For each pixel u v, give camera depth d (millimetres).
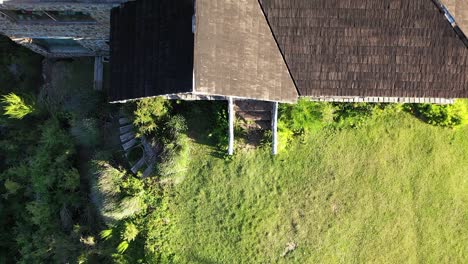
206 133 19484
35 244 21062
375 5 13906
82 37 17984
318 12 14188
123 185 19250
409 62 14703
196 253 19844
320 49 14766
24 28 16844
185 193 19859
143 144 19250
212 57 13648
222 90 13898
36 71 22141
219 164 19688
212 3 13555
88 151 20844
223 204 19766
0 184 23344
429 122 19594
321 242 19578
